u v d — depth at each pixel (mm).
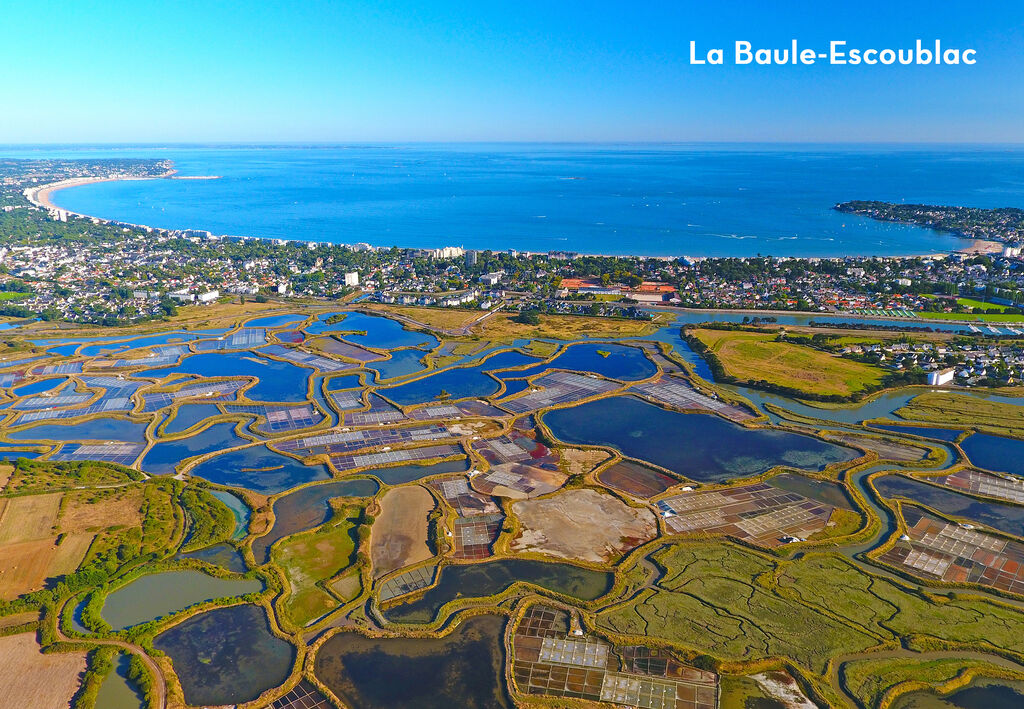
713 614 113000
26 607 114750
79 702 95688
